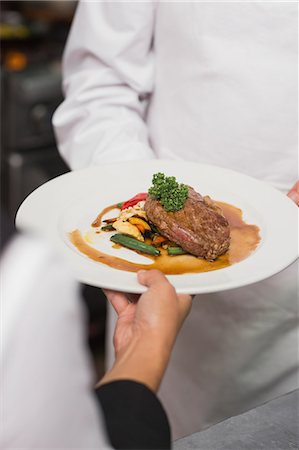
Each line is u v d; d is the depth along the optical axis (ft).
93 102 3.55
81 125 3.54
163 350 2.04
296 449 2.27
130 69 3.48
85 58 3.64
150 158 3.33
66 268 1.49
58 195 2.78
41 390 1.42
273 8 3.03
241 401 3.76
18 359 1.39
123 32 3.42
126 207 2.77
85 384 1.51
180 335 3.76
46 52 6.26
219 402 3.82
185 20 3.24
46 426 1.44
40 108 6.02
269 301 3.42
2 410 1.39
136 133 3.43
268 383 3.66
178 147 3.46
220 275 2.37
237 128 3.24
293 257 2.46
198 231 2.55
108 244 2.61
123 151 3.33
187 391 3.91
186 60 3.31
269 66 3.12
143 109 3.64
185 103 3.37
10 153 6.20
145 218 2.71
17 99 5.95
